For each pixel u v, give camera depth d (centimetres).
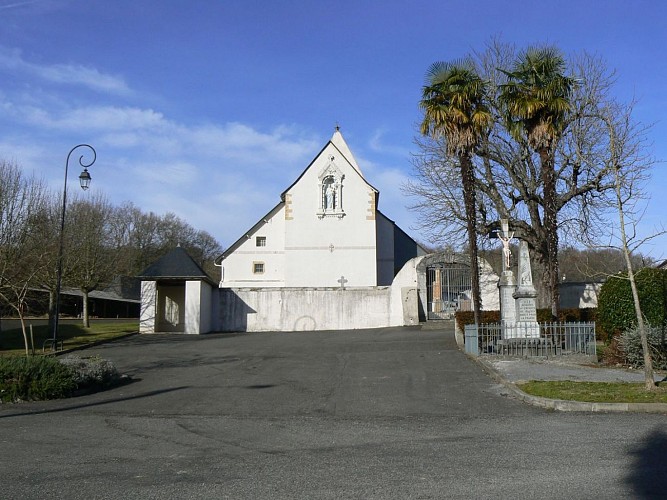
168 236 7575
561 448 880
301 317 3631
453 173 3136
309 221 4556
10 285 2522
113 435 1044
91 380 1616
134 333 3412
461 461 820
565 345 1970
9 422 1186
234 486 718
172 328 3741
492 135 2997
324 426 1109
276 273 4784
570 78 2364
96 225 4200
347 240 4541
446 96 2328
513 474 748
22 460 862
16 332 3572
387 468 791
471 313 2497
